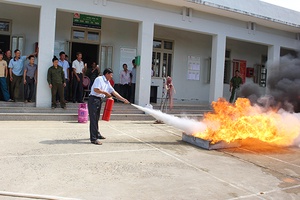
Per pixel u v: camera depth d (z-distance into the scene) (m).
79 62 9.68
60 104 9.04
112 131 7.49
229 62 14.65
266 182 4.32
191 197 3.62
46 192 3.52
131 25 12.03
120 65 11.92
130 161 4.98
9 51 9.41
